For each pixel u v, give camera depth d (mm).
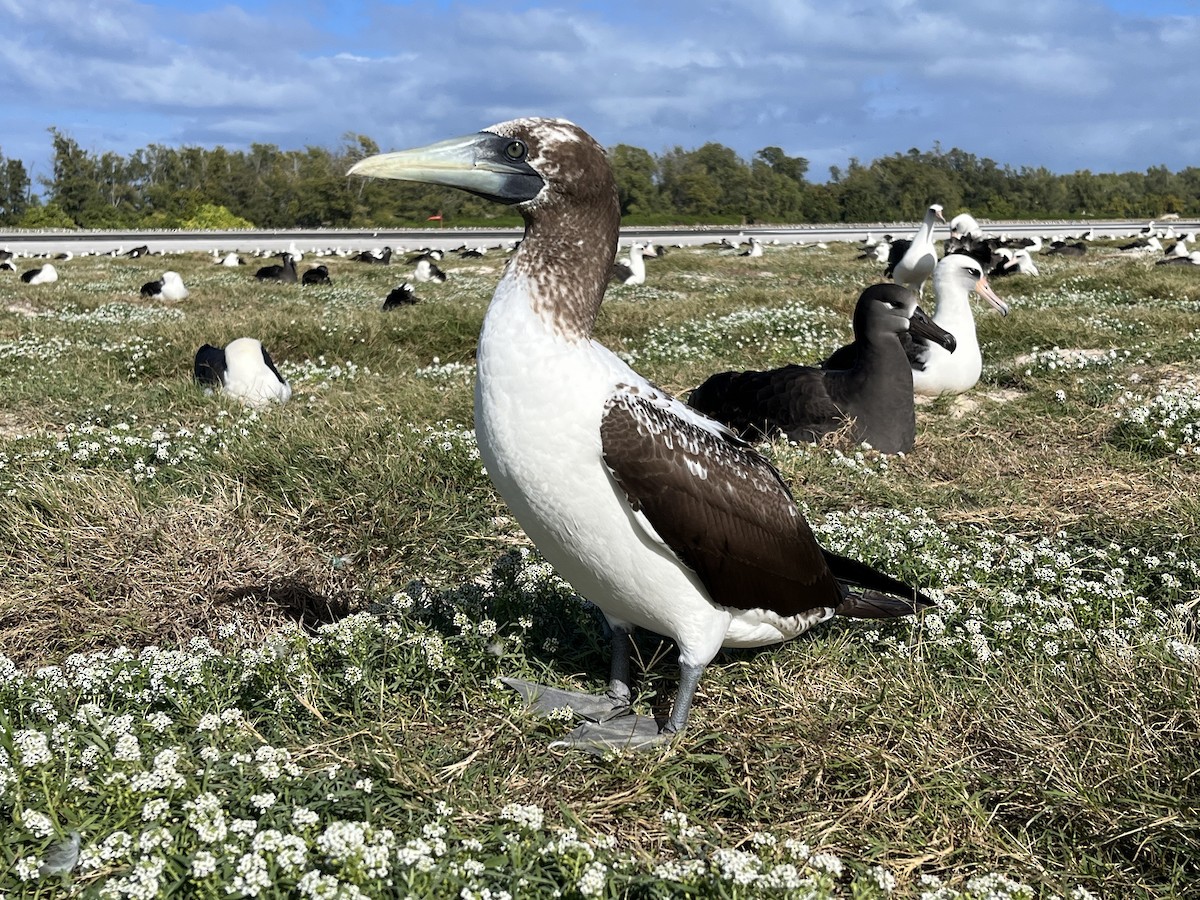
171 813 667
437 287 5199
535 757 811
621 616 888
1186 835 722
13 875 603
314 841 626
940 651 970
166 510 1273
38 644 1055
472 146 787
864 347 1690
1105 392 1979
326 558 1242
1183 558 1192
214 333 2734
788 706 874
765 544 842
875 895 643
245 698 874
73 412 1889
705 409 1865
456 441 1486
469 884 610
